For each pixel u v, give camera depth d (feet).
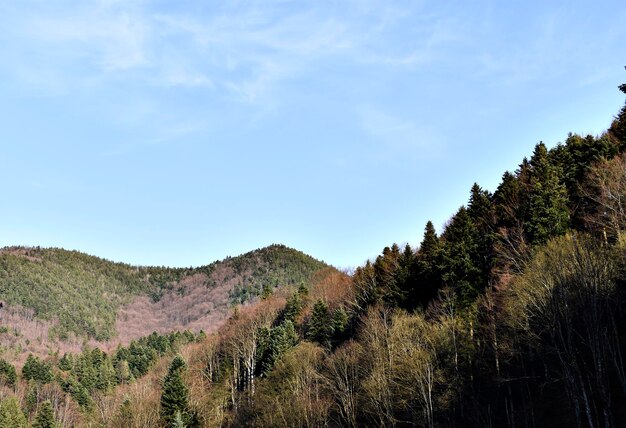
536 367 138.92
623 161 164.96
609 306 118.52
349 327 228.02
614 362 105.19
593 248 123.24
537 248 151.53
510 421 130.00
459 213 205.46
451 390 142.92
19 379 444.14
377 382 155.84
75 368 492.13
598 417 115.24
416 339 160.86
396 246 257.14
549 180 176.35
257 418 198.80
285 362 213.87
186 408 230.48
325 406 175.52
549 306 114.93
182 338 559.79
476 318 157.99
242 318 348.38
